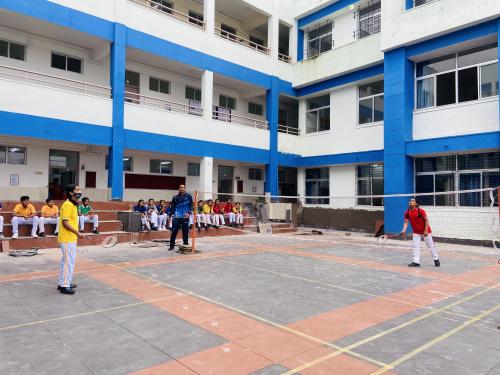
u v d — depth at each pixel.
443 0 15.36
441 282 7.82
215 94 21.69
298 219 22.48
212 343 4.29
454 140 15.23
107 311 5.39
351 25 21.22
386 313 5.60
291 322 5.08
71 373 3.52
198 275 7.95
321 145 22.14
